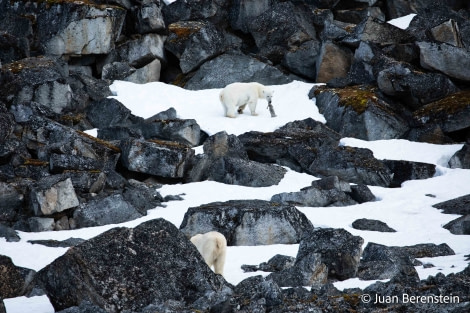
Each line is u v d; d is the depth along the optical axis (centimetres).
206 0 11244
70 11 10256
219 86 10425
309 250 4372
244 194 7225
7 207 6494
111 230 3428
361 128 9169
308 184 7656
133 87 9969
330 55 10481
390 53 10238
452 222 6047
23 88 8925
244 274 4494
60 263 3316
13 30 10331
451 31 10169
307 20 11369
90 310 2967
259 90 9412
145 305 3234
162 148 7738
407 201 7031
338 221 6344
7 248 5409
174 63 11000
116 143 8156
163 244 3450
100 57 10625
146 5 10612
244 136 8612
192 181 7919
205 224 5756
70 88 9250
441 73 9875
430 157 8550
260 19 11106
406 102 9769
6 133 7638
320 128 9025
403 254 4641
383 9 11981
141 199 6800
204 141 8862
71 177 6794
